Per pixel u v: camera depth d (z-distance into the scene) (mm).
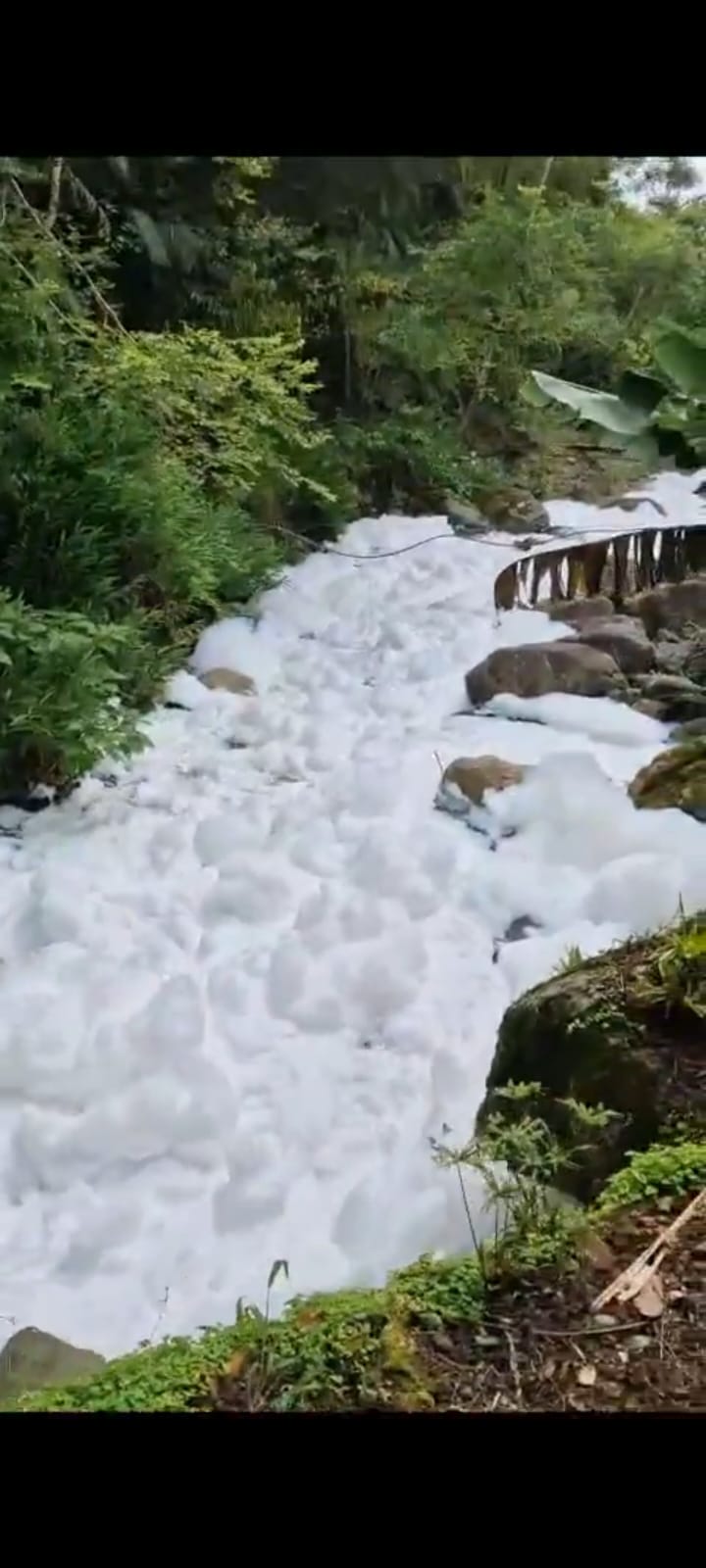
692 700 4148
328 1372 1189
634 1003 1820
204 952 2975
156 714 4566
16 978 2824
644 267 9086
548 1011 1900
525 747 4141
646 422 1516
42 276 4535
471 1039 2633
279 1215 2176
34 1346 1811
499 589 5387
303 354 7617
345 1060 2613
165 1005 2646
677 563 5301
